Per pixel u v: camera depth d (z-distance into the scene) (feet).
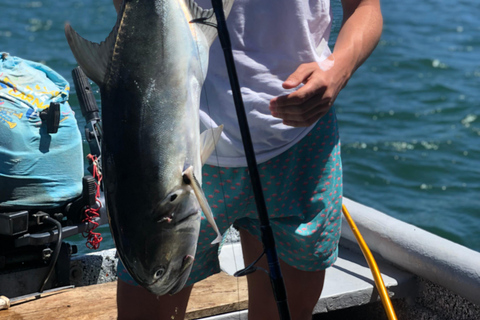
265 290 6.75
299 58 6.06
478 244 21.62
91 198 8.51
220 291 8.71
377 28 6.23
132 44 4.69
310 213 6.35
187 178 4.66
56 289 8.61
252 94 6.04
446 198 25.54
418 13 63.52
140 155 4.62
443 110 36.14
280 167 6.21
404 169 28.27
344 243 10.69
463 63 45.80
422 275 9.23
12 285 8.36
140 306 6.19
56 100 8.50
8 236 8.15
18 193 8.16
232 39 6.07
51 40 50.26
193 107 4.86
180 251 4.78
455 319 8.96
